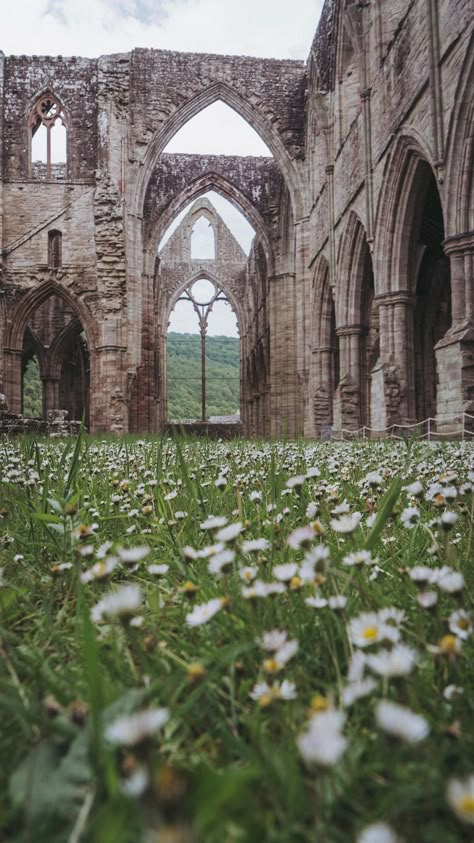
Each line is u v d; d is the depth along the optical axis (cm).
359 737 113
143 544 271
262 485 404
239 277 6391
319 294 3094
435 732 114
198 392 11544
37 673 124
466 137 1488
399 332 2025
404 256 2016
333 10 2647
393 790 90
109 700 112
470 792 65
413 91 1741
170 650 161
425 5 1634
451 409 1487
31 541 278
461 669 136
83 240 3091
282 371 3912
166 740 117
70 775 90
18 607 197
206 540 275
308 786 93
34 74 3203
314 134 3167
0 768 104
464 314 1509
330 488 386
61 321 3978
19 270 3055
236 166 4197
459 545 249
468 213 1506
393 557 234
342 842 87
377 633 122
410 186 1942
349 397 2547
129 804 69
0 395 2080
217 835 80
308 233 3334
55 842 82
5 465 493
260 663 149
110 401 2986
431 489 292
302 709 120
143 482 415
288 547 247
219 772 103
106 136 3136
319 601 150
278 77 3462
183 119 3441
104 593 214
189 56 3434
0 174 3066
